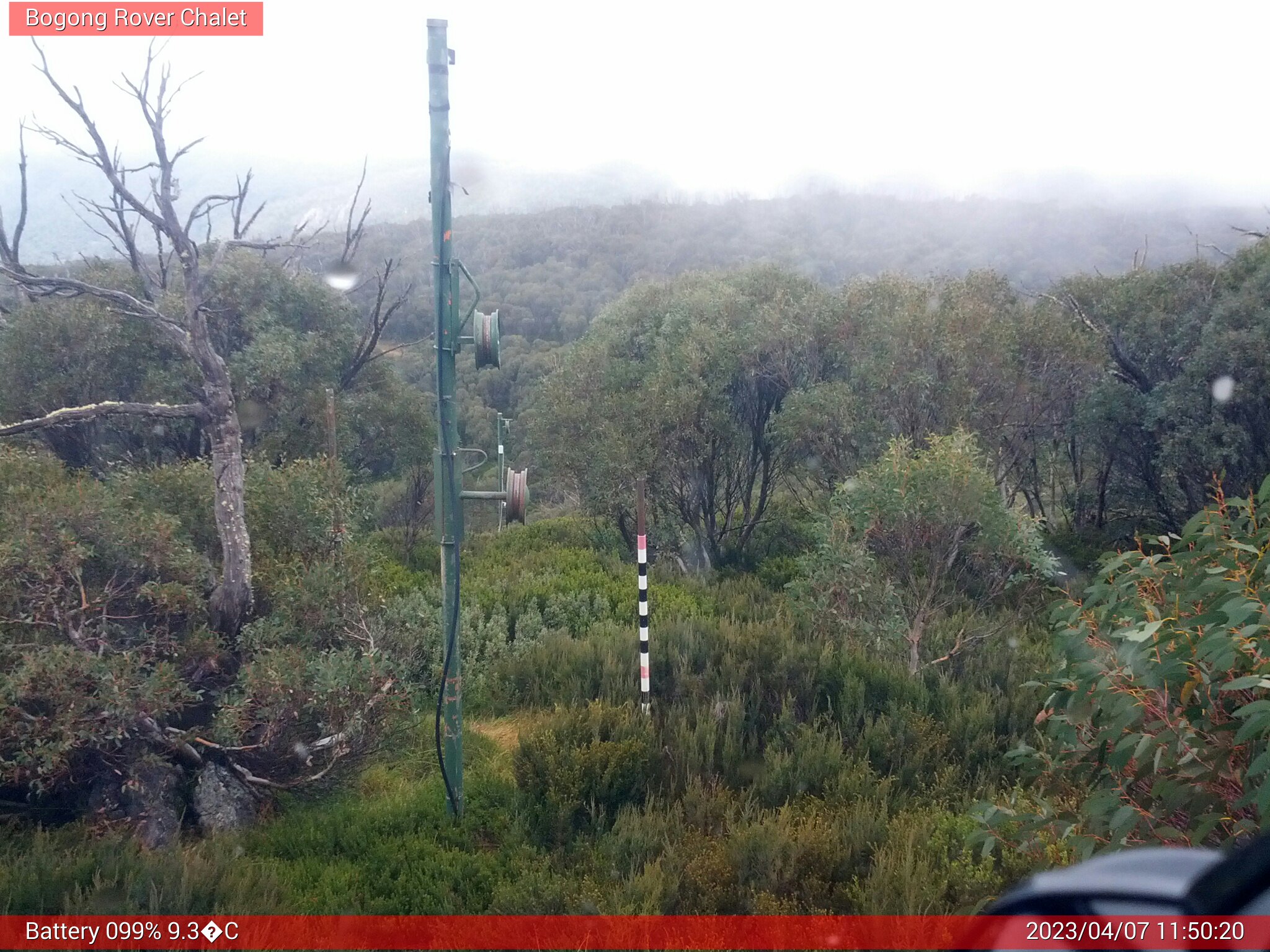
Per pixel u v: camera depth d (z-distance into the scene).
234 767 6.41
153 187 6.74
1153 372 14.96
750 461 15.65
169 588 6.54
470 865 5.41
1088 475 17.12
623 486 14.23
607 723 7.03
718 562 15.23
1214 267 15.28
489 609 11.84
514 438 26.91
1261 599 3.47
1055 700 4.24
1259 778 3.46
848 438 13.39
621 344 18.39
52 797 6.17
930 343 12.84
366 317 28.56
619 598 12.15
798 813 5.68
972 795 6.17
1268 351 12.11
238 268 14.83
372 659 6.95
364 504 9.10
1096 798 3.83
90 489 6.86
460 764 6.16
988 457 11.53
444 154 5.74
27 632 6.07
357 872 5.42
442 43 5.65
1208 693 3.56
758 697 7.76
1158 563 4.29
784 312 15.05
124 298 6.62
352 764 6.89
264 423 14.91
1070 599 4.67
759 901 4.59
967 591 10.95
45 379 12.83
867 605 9.23
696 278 19.97
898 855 4.96
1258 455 13.10
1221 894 2.13
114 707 5.66
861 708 7.54
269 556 7.63
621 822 5.71
